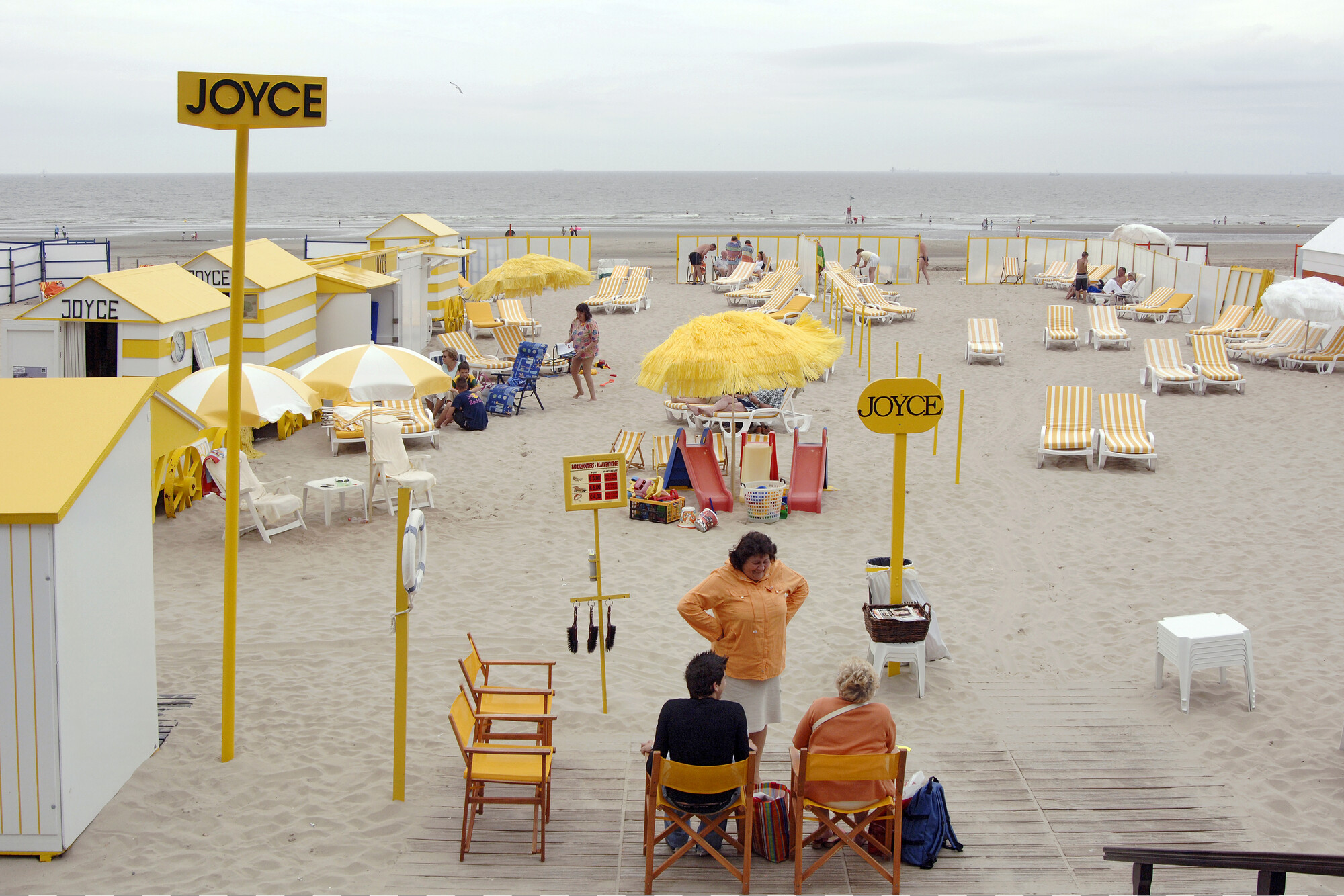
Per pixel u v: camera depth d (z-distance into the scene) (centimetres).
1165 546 1000
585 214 10662
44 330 1181
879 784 490
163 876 489
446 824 538
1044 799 564
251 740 621
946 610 852
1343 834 531
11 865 496
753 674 547
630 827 538
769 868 505
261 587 885
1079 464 1305
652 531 1050
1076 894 480
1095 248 3166
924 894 480
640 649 764
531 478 1241
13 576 484
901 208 12344
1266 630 801
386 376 1065
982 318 2562
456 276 2416
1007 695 697
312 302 1589
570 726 648
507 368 1798
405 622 543
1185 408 1608
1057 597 876
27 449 525
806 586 577
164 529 1038
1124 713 670
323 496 1138
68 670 502
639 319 2588
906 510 1120
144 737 591
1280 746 623
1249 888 488
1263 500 1142
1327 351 1895
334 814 545
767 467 1115
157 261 4178
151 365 1173
